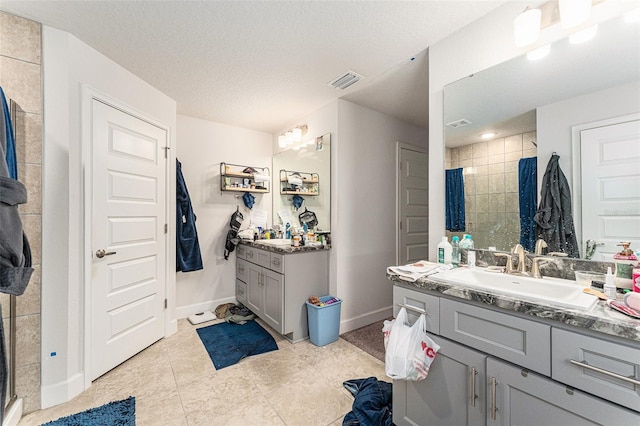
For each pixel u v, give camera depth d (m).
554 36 1.28
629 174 1.09
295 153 3.13
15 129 1.47
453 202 1.65
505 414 0.99
